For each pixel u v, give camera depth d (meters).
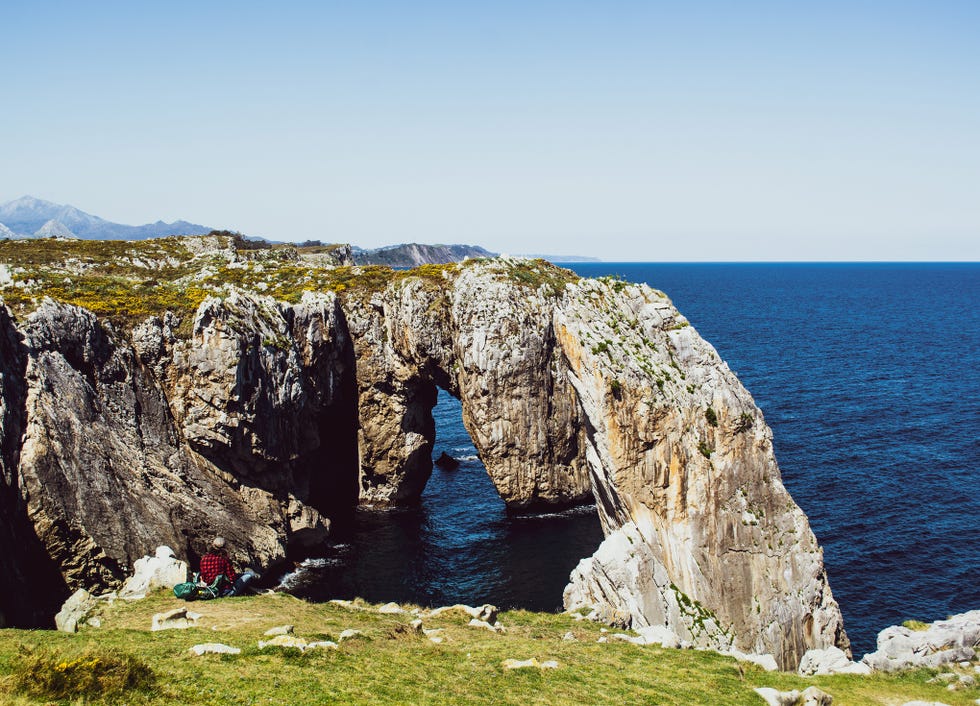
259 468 60.53
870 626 48.91
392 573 58.62
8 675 16.31
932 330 190.12
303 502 65.12
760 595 48.53
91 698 16.09
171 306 59.44
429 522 71.94
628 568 47.09
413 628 27.75
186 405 56.78
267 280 80.00
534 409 73.88
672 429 51.31
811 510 67.44
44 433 44.53
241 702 17.48
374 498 78.44
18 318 47.94
